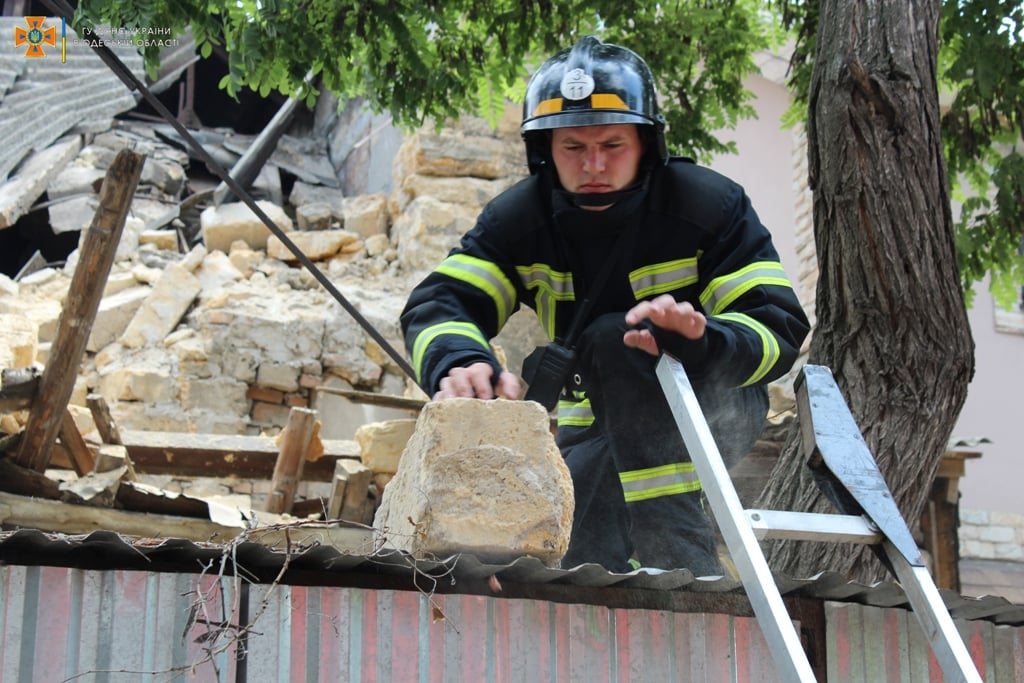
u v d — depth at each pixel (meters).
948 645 2.89
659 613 3.34
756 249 4.07
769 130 15.47
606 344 3.96
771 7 8.38
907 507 5.00
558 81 4.08
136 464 8.26
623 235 4.11
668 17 8.08
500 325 4.25
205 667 2.90
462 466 3.32
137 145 17.48
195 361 12.95
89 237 6.61
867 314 5.14
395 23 7.31
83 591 2.86
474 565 3.14
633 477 3.99
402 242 14.73
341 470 8.27
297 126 20.25
